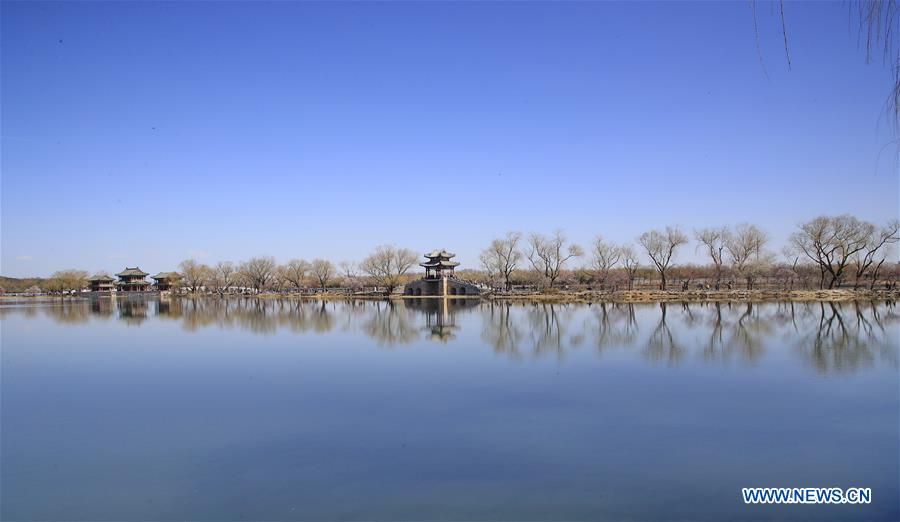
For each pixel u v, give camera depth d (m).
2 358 41.75
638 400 26.55
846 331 50.81
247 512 15.68
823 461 18.92
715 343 44.50
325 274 170.12
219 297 169.00
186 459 19.53
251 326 65.62
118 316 87.94
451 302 113.44
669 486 17.11
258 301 140.75
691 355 38.88
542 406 25.64
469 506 15.89
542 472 18.14
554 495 16.52
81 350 45.94
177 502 16.28
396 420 23.75
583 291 120.25
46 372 35.59
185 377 33.44
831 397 26.80
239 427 23.03
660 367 34.62
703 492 16.70
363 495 16.61
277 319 76.19
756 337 47.62
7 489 17.20
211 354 42.72
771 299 92.56
